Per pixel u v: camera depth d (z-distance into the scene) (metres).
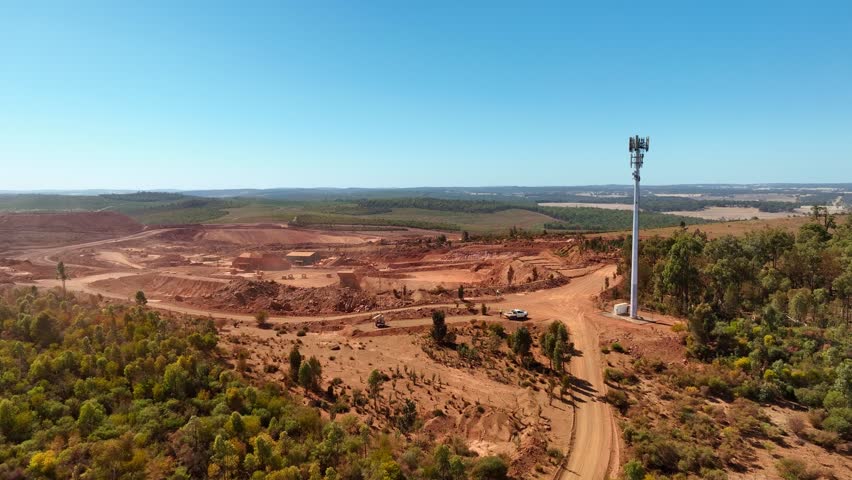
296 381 59.03
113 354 56.34
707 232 166.25
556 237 179.88
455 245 186.25
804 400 53.44
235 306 104.94
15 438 39.94
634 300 80.81
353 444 42.47
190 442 40.41
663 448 44.12
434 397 56.81
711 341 68.25
